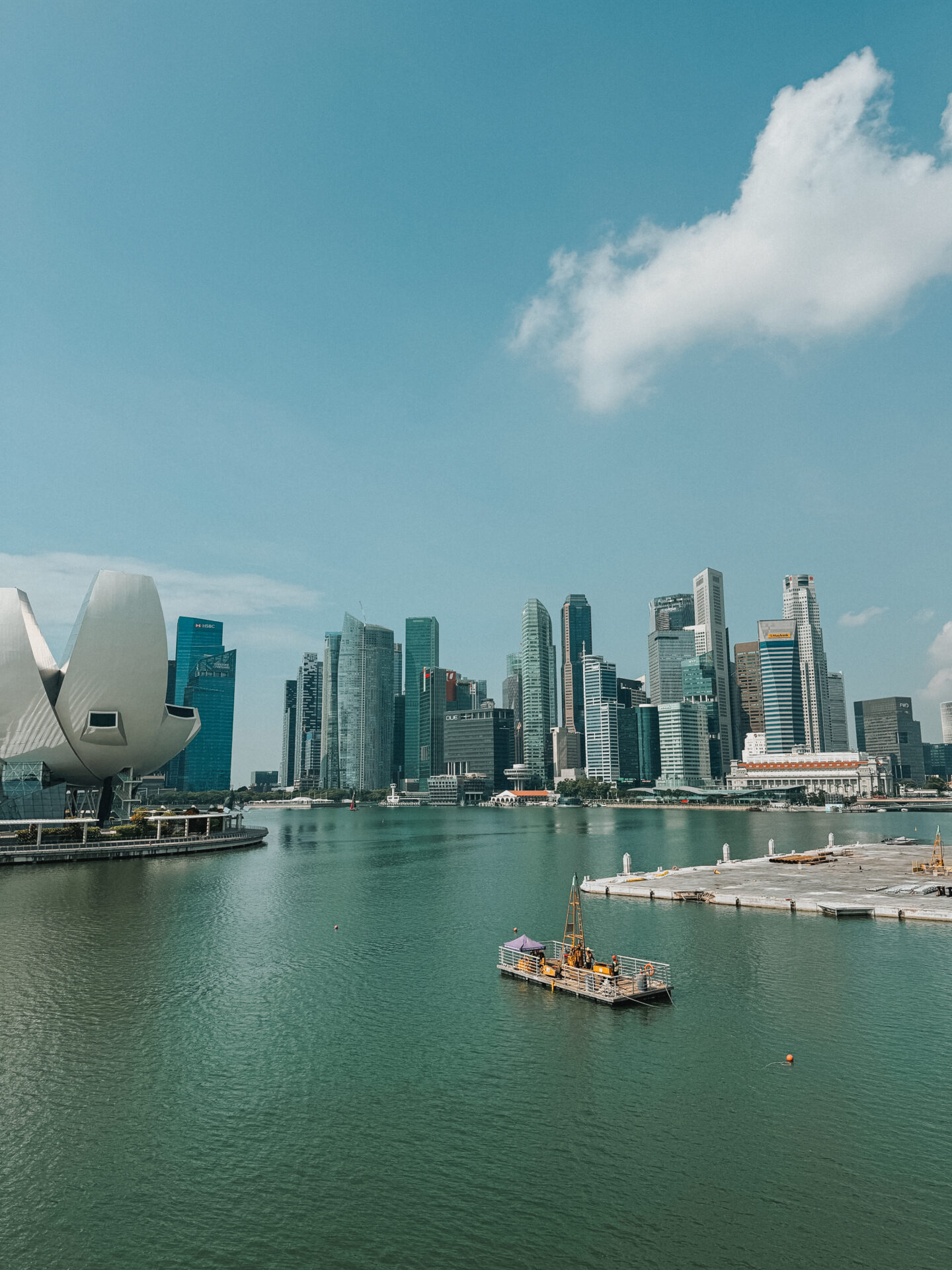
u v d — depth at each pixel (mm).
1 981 51250
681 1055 37781
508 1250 23562
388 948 61344
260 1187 27000
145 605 145750
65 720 147000
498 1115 31953
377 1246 23812
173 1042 40031
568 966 50125
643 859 135000
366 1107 32688
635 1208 25547
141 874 107375
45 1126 31219
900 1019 42406
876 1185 26703
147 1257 23422
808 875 96562
